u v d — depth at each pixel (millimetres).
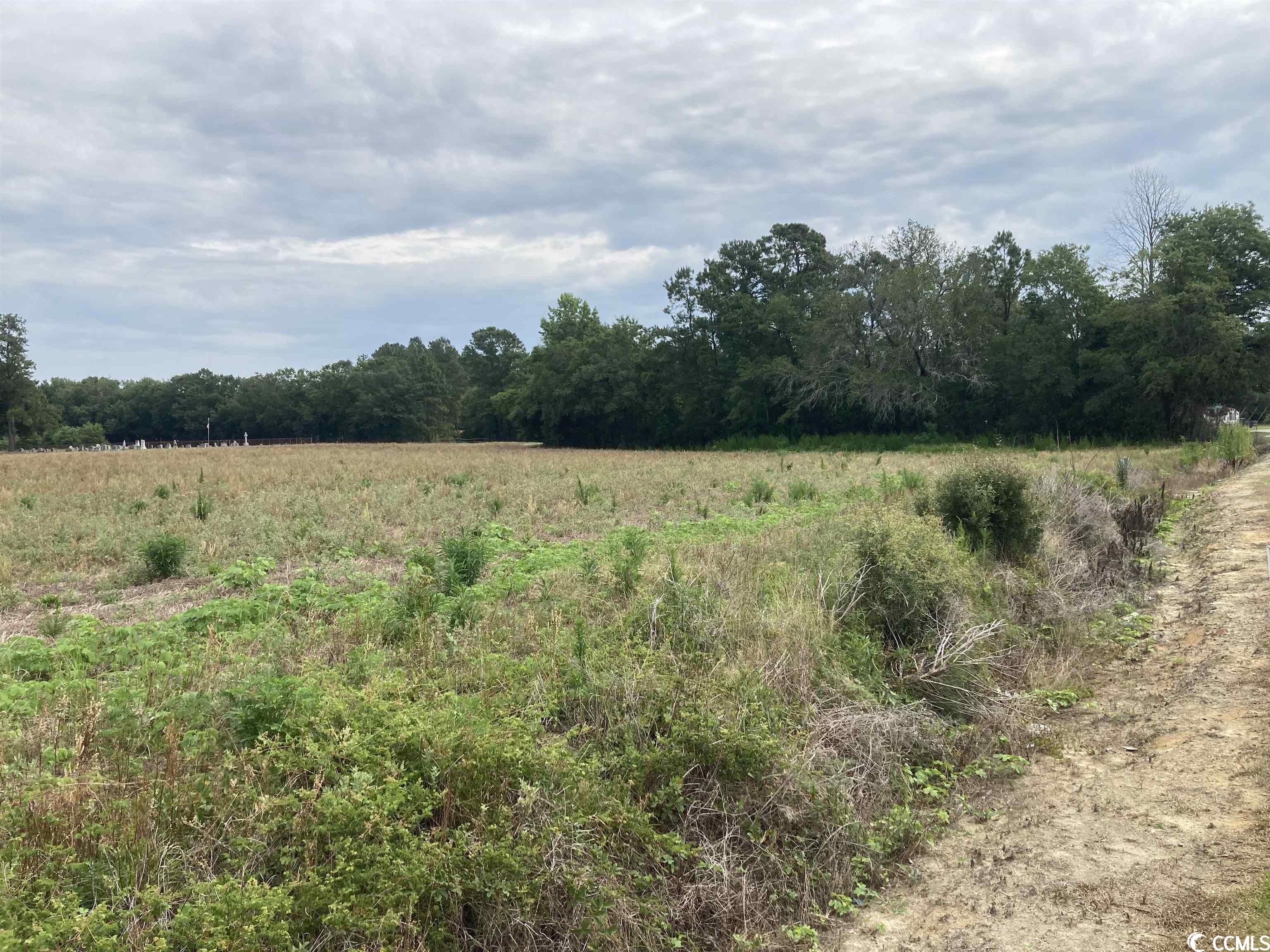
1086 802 5258
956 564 8461
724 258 64062
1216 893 4031
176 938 3350
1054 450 40344
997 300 52562
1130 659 8141
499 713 5277
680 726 5305
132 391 138125
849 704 6297
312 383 127562
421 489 20797
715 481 22906
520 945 3877
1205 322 40531
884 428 56625
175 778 4488
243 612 8102
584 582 9344
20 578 10594
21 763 4715
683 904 4391
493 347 117375
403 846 3930
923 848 4992
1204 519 15414
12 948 3096
